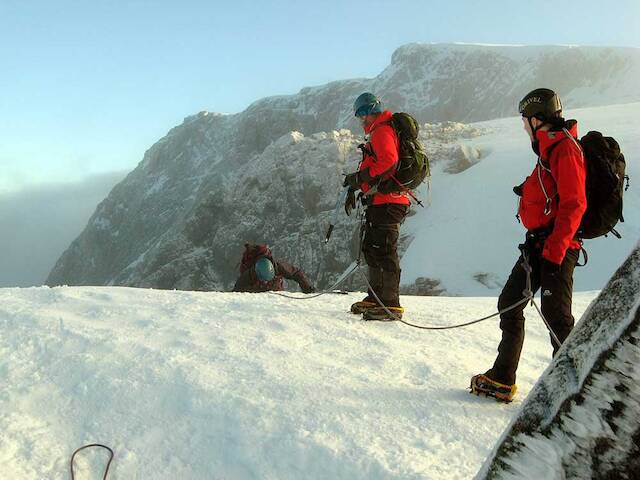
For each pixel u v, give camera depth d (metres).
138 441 2.60
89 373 3.19
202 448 2.55
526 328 5.44
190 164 157.50
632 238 22.30
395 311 4.91
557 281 3.22
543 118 3.22
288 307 5.12
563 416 1.11
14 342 3.66
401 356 3.87
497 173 31.62
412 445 2.59
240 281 7.62
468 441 2.69
